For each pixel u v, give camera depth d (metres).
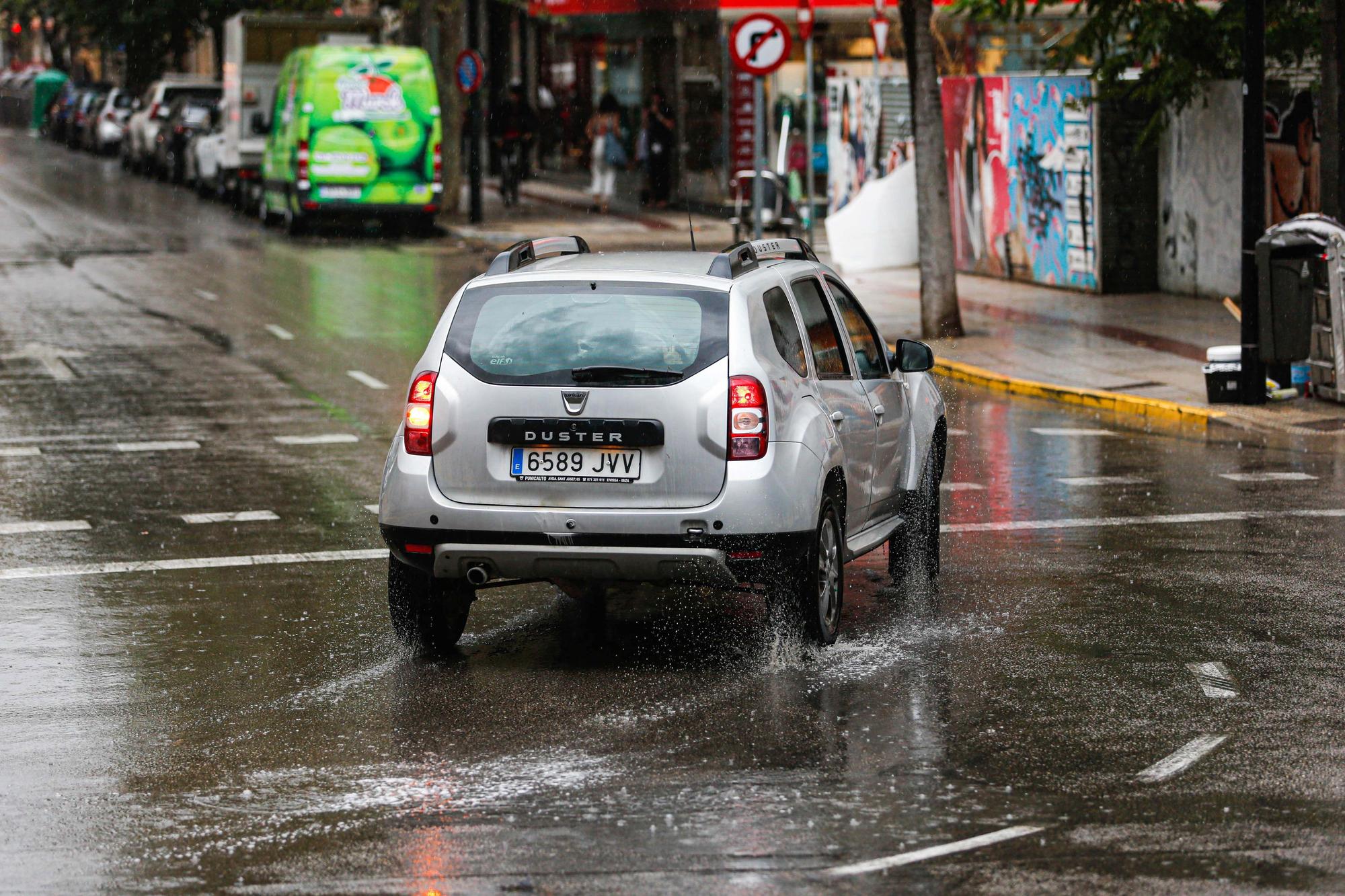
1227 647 11.57
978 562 14.40
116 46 83.12
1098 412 22.42
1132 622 12.28
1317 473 18.17
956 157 37.31
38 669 11.48
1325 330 21.88
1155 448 19.81
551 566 10.99
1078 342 27.36
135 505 17.00
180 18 78.69
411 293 35.53
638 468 10.87
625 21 55.66
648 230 48.25
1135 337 27.77
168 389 24.30
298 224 48.22
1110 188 32.53
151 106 72.44
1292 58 29.73
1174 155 32.16
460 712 10.36
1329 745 9.46
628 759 9.39
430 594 11.51
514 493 10.99
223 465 19.02
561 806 8.66
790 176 45.09
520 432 10.95
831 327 12.52
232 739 9.92
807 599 11.24
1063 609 12.72
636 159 57.72
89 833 8.41
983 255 36.56
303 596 13.45
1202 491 17.28
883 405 12.95
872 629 12.18
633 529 10.80
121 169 79.88
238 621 12.70
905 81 40.75
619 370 10.92
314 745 9.77
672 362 10.92
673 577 10.95
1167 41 29.62
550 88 67.44
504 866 7.87
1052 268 34.16
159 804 8.83
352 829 8.39
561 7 57.47
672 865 7.83
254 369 26.03
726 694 10.63
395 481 11.19
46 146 102.19
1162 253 32.78
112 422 21.72
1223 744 9.50
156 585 13.83
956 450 19.78
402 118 47.41
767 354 11.13
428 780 9.12
